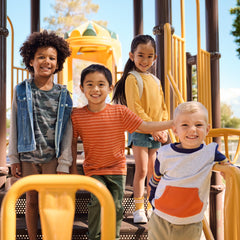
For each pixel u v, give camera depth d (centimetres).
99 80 202
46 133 203
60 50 216
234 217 116
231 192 117
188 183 148
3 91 297
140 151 253
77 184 87
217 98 399
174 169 151
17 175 205
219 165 133
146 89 257
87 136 207
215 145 154
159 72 333
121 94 267
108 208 87
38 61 205
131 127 208
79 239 238
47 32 215
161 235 158
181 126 149
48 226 84
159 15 335
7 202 83
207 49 409
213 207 355
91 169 212
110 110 210
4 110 299
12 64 455
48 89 208
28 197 208
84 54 577
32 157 201
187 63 459
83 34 570
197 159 149
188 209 149
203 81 358
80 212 272
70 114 211
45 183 85
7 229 83
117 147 210
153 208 165
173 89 286
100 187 87
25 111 202
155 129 205
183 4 354
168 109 302
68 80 570
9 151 204
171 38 318
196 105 149
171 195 151
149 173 268
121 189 211
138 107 245
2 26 292
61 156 204
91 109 210
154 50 263
